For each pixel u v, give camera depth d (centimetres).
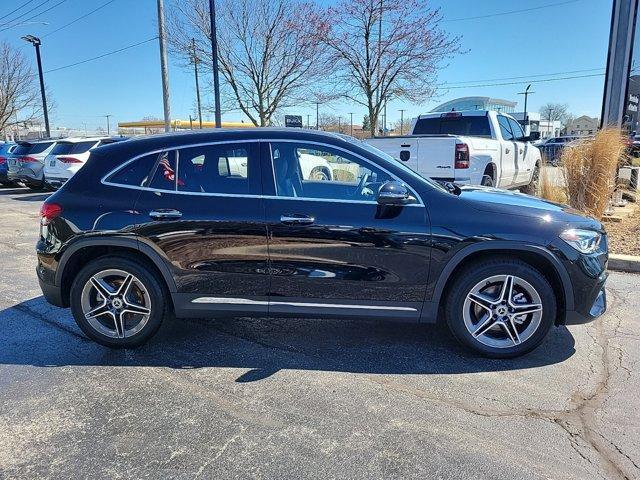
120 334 404
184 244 382
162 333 441
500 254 377
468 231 365
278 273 380
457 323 384
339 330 446
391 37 1672
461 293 378
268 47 2058
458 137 829
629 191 1090
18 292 565
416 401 327
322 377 361
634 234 780
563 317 382
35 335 439
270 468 263
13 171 1741
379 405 323
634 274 624
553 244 364
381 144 894
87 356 398
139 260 397
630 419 306
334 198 381
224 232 378
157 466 265
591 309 377
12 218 1155
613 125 932
